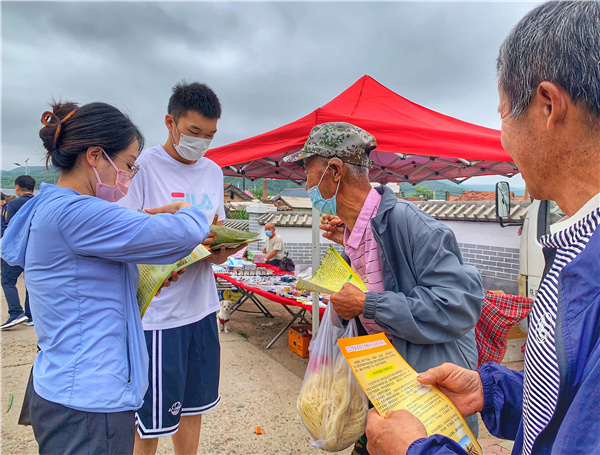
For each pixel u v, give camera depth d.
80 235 1.12
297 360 4.24
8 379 3.45
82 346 1.13
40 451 1.15
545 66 0.60
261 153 3.23
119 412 1.16
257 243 11.34
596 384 0.49
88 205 1.14
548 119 0.60
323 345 1.57
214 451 2.55
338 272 1.55
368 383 0.93
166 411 1.80
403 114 4.21
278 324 5.73
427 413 0.90
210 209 2.07
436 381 1.00
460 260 1.42
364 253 1.54
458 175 5.38
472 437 0.92
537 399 0.65
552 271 0.64
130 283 1.29
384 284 1.44
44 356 1.17
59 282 1.13
